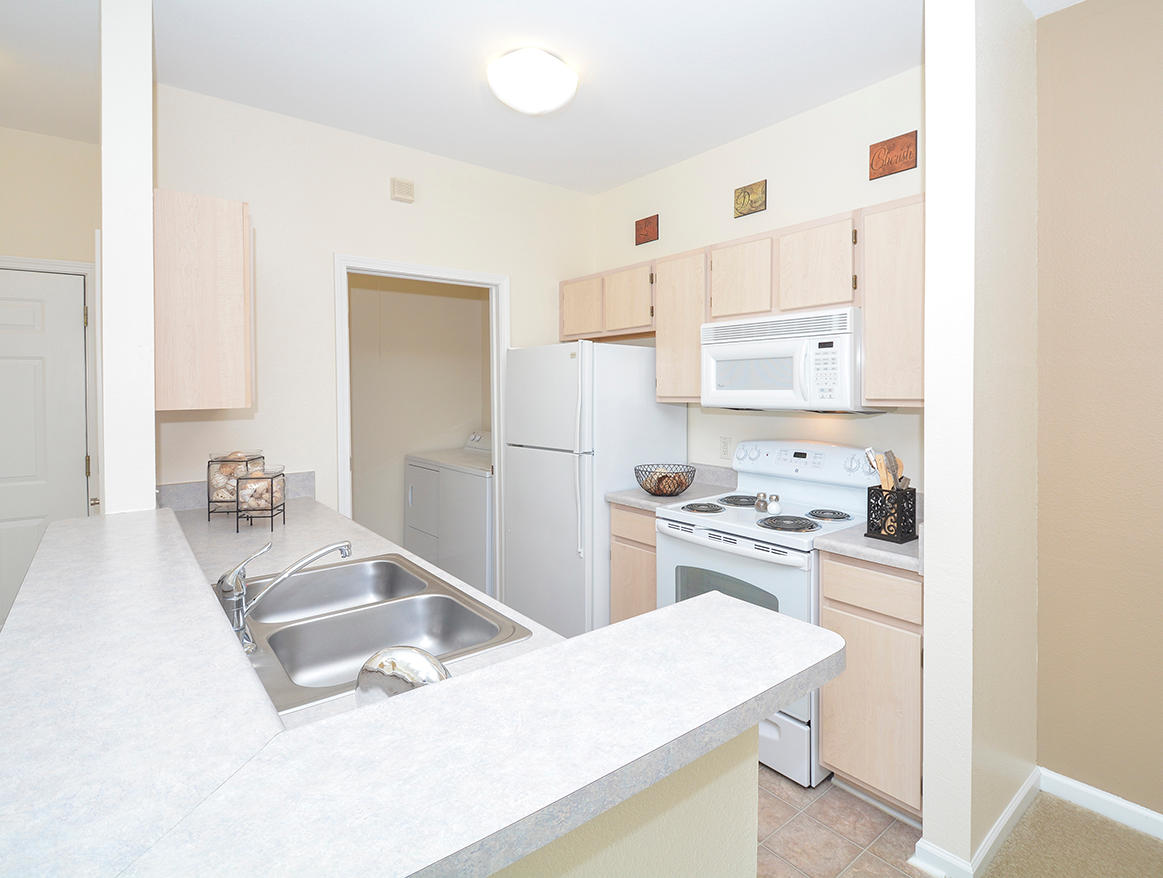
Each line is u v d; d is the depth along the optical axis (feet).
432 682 2.36
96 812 1.45
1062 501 6.48
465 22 6.68
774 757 7.23
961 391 5.29
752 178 9.43
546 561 9.99
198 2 6.30
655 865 2.37
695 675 2.27
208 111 8.21
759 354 7.91
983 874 5.60
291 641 4.27
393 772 1.66
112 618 2.73
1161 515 5.91
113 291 5.57
